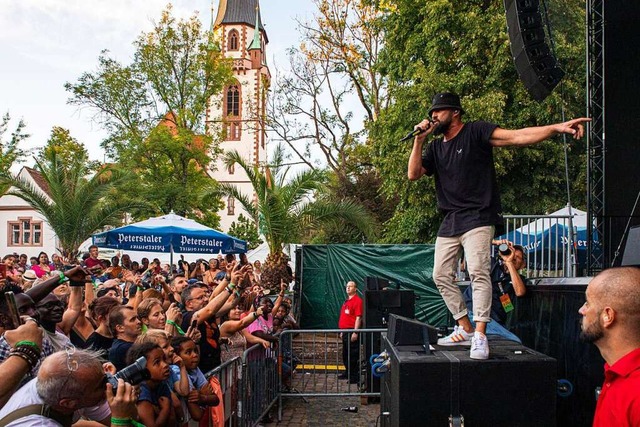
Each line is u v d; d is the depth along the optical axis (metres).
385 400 4.39
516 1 6.40
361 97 28.84
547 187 16.67
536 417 3.27
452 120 3.84
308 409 8.94
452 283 3.96
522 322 5.46
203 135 35.41
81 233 20.31
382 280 10.01
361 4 26.00
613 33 7.03
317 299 15.23
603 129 7.08
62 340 4.14
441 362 3.29
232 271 7.29
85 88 33.84
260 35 70.81
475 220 3.73
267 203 17.17
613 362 2.18
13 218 47.03
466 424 3.26
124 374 2.95
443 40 16.97
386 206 27.78
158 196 30.89
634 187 7.00
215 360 5.81
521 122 15.94
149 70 34.41
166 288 7.89
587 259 7.16
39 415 2.32
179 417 4.11
